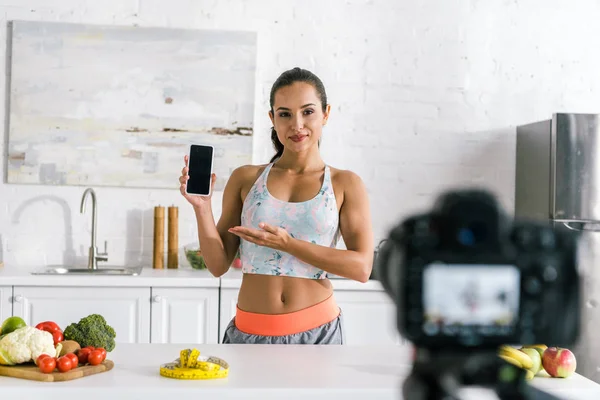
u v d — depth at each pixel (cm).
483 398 21
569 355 142
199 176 187
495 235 19
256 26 375
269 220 193
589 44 391
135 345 183
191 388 137
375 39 380
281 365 160
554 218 338
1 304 312
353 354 173
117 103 366
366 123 380
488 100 386
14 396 136
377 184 381
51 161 364
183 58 368
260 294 190
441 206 19
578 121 337
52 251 366
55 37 362
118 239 369
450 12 384
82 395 137
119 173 367
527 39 388
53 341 153
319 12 378
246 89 371
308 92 191
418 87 383
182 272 345
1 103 363
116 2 367
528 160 370
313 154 199
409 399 21
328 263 182
